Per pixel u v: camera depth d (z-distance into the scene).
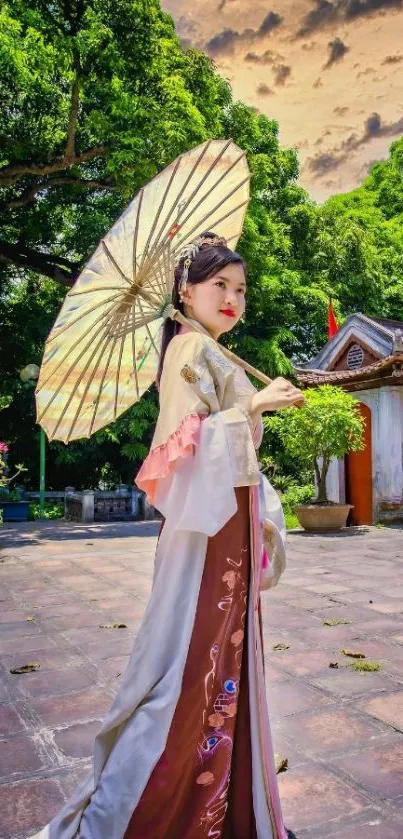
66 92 11.62
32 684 3.39
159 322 2.05
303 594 5.54
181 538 1.59
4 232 14.71
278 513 1.79
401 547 8.49
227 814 1.69
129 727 1.55
